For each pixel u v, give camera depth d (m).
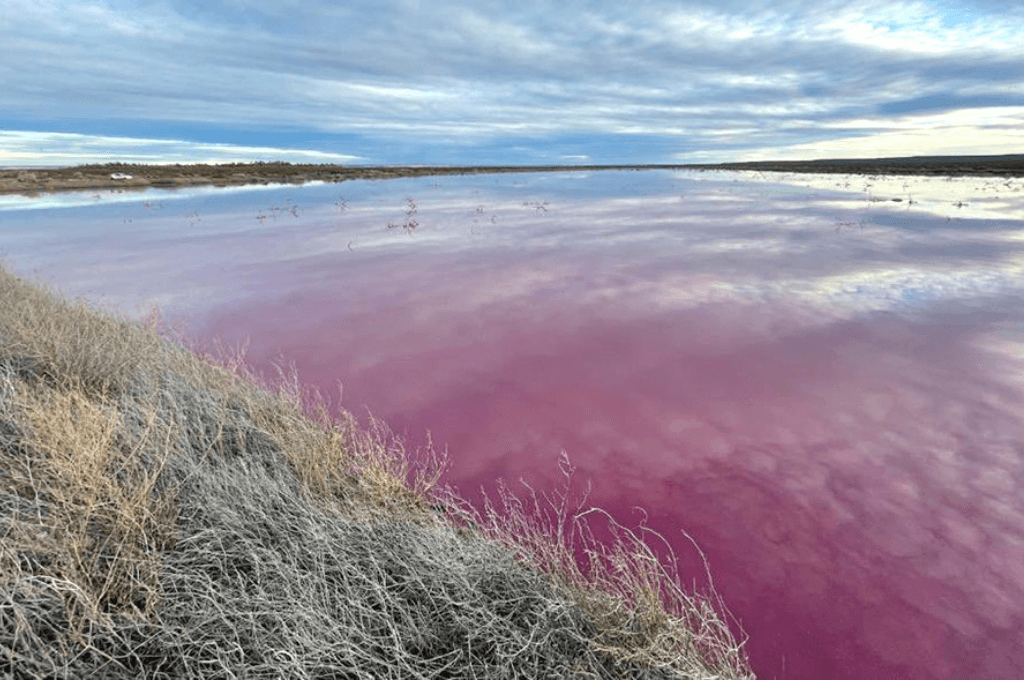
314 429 4.33
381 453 4.10
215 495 2.88
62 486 2.65
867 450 4.93
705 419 5.66
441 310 10.20
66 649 1.91
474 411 5.98
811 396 6.15
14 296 6.70
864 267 13.32
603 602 2.54
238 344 8.32
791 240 18.00
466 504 4.19
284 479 3.39
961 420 5.46
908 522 3.89
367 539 2.72
